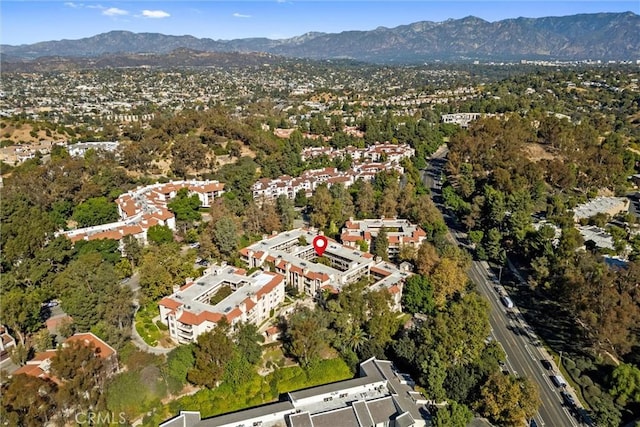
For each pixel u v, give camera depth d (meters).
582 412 107.81
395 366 118.88
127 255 166.50
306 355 115.69
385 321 123.25
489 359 115.88
